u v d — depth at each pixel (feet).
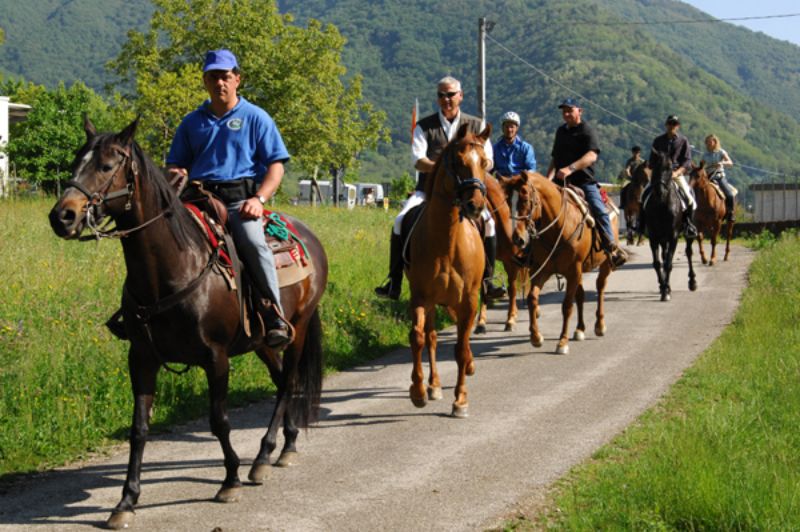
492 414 28.78
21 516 19.93
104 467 23.73
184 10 169.58
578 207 39.37
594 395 30.96
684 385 31.71
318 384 24.68
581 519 18.38
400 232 31.55
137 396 20.01
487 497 20.81
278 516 19.80
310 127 176.76
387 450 24.94
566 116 41.55
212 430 20.63
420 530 18.85
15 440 24.66
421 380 28.14
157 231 19.26
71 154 161.68
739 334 39.83
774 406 27.27
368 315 44.09
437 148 31.50
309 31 179.52
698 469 20.21
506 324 44.83
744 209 157.48
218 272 20.52
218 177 22.04
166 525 19.31
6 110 124.47
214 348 20.47
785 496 18.78
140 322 19.51
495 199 37.17
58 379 28.53
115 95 162.09
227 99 22.06
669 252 54.03
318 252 25.62
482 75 105.40
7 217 59.88
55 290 39.42
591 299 55.16
